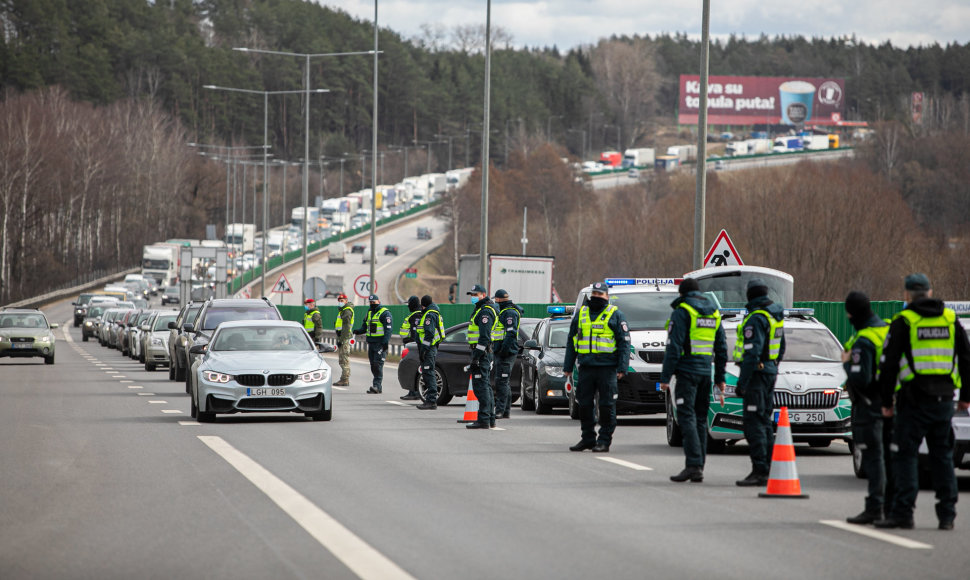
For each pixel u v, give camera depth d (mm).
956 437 25641
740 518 21844
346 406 49562
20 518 21578
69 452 31859
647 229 185250
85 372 76750
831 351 35094
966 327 25781
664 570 17266
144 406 48344
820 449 35281
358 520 21328
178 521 21203
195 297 152375
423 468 28797
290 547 18859
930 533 20469
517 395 53812
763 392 26578
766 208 140625
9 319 89062
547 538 19688
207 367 40844
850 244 135250
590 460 30922
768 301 27078
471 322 40188
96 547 18922
